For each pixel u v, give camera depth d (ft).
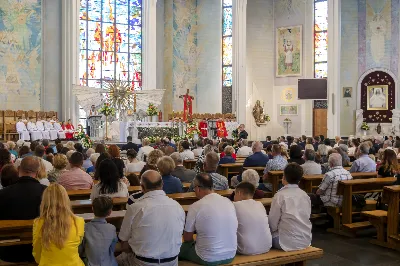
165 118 105.29
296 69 109.09
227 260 17.63
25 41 86.79
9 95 84.99
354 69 108.17
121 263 17.21
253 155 38.27
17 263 17.26
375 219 27.40
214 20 106.63
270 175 33.01
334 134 97.14
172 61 105.60
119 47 99.71
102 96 82.74
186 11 107.45
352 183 28.84
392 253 25.54
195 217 17.38
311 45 106.83
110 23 98.78
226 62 104.94
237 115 100.17
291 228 19.60
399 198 26.68
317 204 31.96
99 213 15.72
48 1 89.40
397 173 30.48
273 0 110.22
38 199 17.52
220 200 17.76
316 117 107.04
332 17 97.76
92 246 15.30
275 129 110.32
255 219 18.81
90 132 81.87
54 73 89.76
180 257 18.38
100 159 25.36
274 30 110.52
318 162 39.27
